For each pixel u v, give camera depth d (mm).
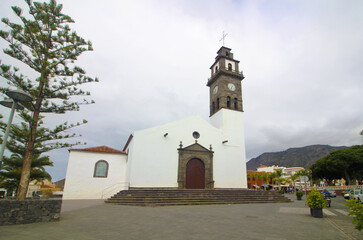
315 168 50469
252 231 7867
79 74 11562
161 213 12227
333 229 8578
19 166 18703
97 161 24641
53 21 11227
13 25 9984
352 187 39312
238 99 32094
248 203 20391
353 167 45281
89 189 23578
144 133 24828
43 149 11242
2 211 8414
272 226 8914
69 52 11258
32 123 10195
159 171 24266
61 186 37594
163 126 26016
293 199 27812
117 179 24906
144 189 21703
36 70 10969
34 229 7707
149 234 7145
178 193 20344
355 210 6711
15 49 10258
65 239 6402
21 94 8961
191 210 13969
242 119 31125
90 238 6559
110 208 14227
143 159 23922
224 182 27062
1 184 19172
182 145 26250
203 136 27844
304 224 9547
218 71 32750
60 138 11352
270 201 21516
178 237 6816
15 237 6574
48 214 9234
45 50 10609
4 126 11617
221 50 34656
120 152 26016
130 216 10898
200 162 26734
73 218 10062
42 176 20312
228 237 6918
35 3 10742
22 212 8750
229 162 28156
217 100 32938
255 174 70375
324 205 11523
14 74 10336
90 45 11656
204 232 7562
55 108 11531
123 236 6848
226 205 18094
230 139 29406
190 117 27891
